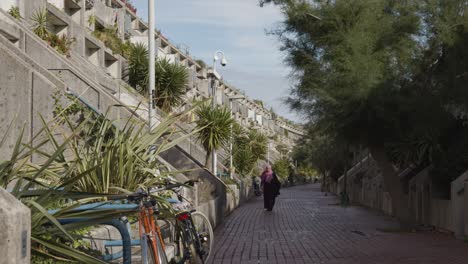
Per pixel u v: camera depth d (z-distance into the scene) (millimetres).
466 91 18625
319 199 48594
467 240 16391
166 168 12664
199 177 21719
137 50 36656
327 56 19047
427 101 18453
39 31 26297
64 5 34156
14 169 6309
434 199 20422
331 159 50188
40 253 5383
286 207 35719
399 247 15086
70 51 28922
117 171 10281
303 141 59031
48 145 14336
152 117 17281
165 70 33875
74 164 8156
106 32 38844
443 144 21203
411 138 21156
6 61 14914
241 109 86062
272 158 93062
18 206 4121
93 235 7969
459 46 18703
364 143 20484
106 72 33250
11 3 25734
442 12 19078
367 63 18406
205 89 60094
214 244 15539
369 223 23094
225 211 25656
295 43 19953
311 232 19172
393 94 18562
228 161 45719
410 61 18969
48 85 14992
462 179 17453
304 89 19719
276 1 19828
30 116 14914
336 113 19000
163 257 7355
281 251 14164
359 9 18953
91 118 14469
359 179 41594
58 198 5852
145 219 6902
